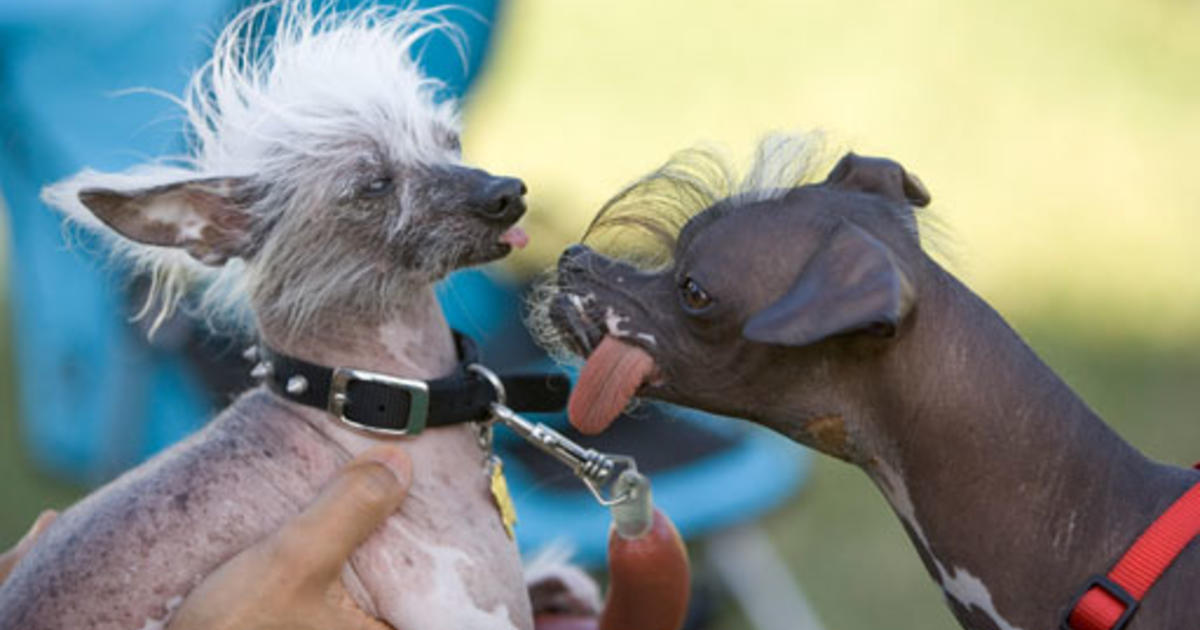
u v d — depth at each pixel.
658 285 4.31
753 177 4.39
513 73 19.80
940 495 4.09
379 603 4.24
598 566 6.68
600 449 7.01
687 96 19.17
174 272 4.74
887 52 20.61
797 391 4.18
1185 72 19.80
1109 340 12.47
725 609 8.04
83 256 6.60
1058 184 16.59
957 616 4.19
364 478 4.15
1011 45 20.78
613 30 21.48
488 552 4.38
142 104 6.69
